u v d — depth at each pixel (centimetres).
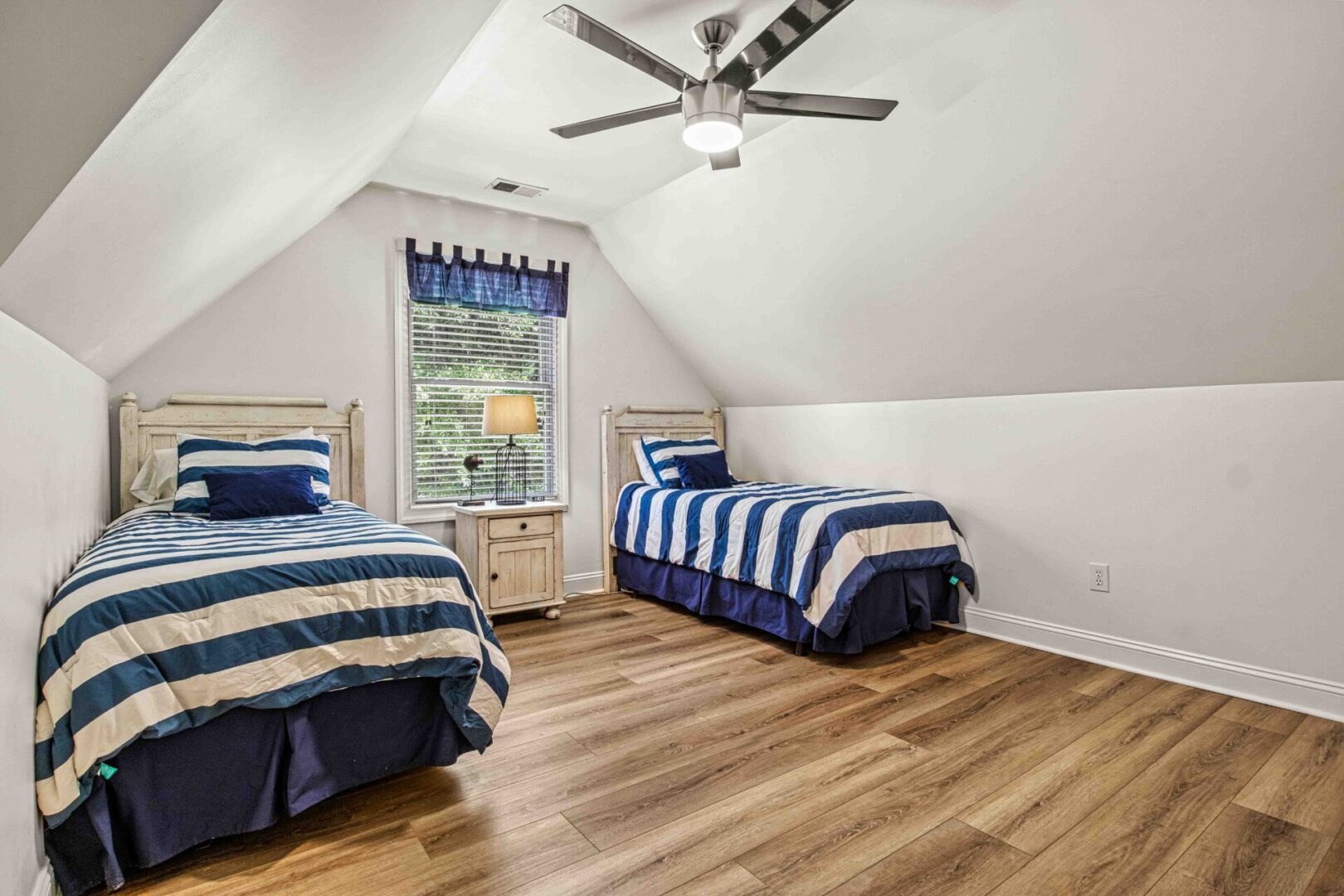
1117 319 284
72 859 155
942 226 301
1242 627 273
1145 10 204
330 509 307
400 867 168
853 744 232
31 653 146
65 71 81
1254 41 194
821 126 299
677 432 500
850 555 310
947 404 379
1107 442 312
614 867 167
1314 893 157
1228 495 276
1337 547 250
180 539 215
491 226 421
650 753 226
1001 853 172
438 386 407
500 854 173
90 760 149
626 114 234
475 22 192
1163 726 245
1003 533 352
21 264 115
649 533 421
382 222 384
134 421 310
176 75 91
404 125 273
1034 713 256
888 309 356
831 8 181
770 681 292
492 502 410
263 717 179
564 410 449
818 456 459
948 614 362
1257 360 262
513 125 305
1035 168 257
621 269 468
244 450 306
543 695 277
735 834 181
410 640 197
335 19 117
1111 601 311
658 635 361
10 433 133
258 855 173
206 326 333
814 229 345
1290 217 221
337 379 369
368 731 197
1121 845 175
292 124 154
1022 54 232
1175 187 234
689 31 235
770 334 429
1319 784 204
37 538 156
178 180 133
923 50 246
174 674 163
